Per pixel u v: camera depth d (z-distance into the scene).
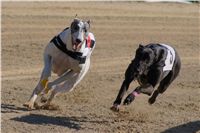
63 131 9.99
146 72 10.28
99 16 25.02
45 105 11.30
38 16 23.41
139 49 10.33
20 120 10.40
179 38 23.38
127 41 21.47
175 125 10.95
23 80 14.28
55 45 10.70
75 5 26.38
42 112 11.09
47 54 10.91
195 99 13.48
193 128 10.85
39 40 19.91
